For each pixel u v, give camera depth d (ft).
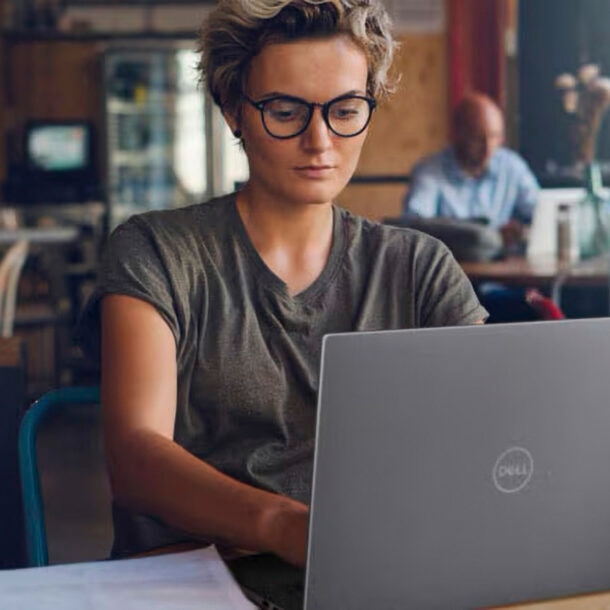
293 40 6.88
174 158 42.73
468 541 5.26
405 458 5.06
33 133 40.19
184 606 5.44
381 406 4.98
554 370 5.29
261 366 7.22
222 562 5.94
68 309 31.96
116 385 6.78
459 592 5.29
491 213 25.35
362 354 4.91
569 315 21.34
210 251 7.30
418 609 5.22
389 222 21.70
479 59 35.32
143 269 7.09
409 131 37.37
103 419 6.80
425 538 5.17
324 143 6.93
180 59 42.01
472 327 5.09
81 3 41.55
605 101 27.25
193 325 7.20
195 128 42.65
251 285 7.29
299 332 7.32
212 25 7.16
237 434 7.25
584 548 5.54
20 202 39.83
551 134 27.81
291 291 7.34
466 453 5.17
